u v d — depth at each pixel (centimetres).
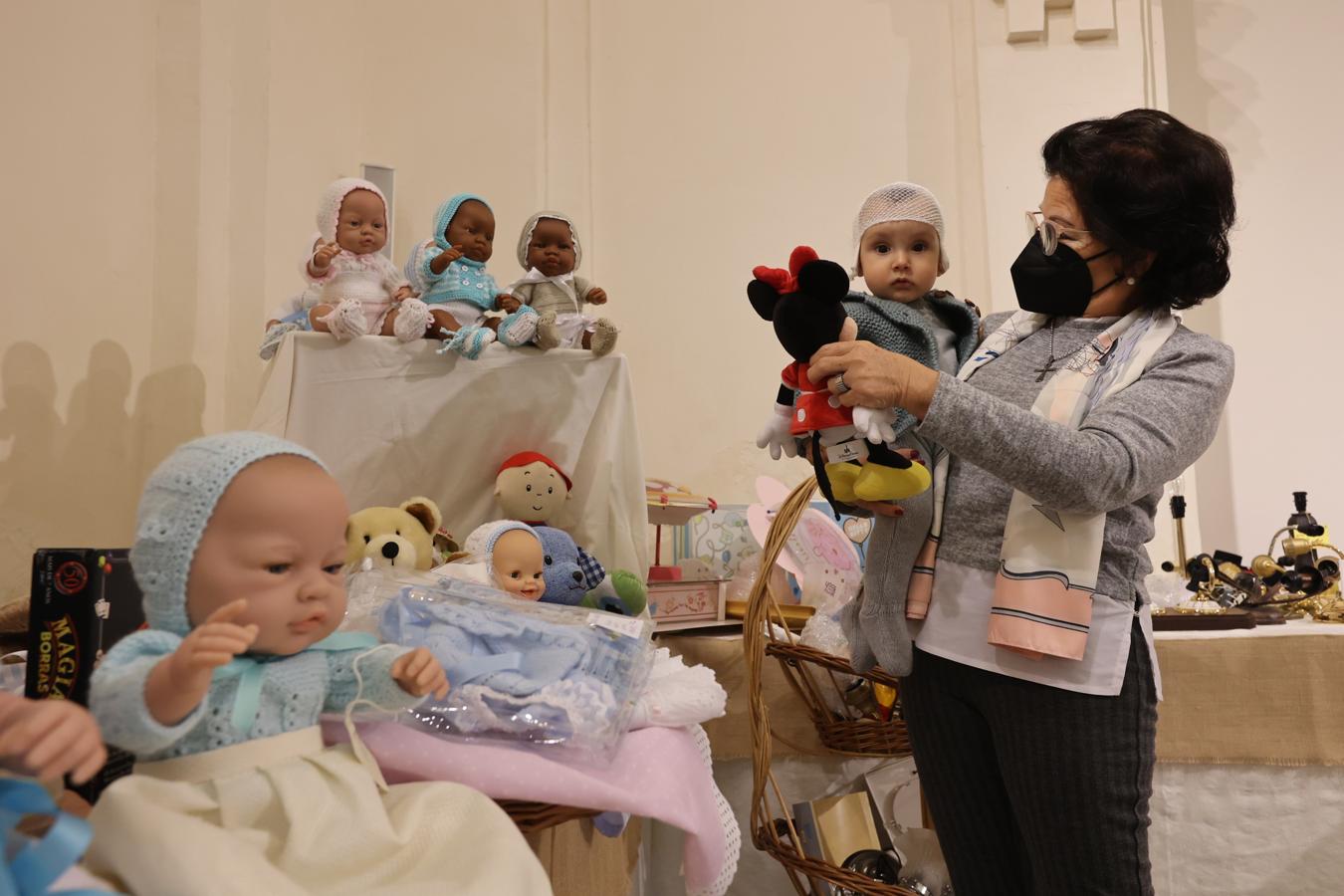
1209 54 346
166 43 239
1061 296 154
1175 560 298
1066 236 152
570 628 140
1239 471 331
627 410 204
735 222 329
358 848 98
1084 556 140
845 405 145
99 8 223
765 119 333
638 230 330
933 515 156
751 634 200
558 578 181
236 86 258
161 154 237
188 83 241
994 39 327
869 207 176
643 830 230
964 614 151
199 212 241
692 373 325
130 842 85
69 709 80
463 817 103
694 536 276
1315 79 343
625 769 127
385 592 143
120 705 94
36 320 205
